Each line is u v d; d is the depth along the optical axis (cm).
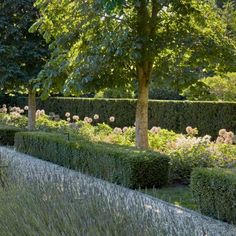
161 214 246
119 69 661
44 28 733
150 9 684
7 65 1014
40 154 776
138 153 566
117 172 561
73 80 634
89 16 647
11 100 1786
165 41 632
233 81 1195
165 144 777
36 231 232
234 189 390
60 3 707
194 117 1205
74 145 670
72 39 685
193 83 693
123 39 591
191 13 652
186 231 214
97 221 228
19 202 276
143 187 545
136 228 215
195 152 616
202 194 427
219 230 303
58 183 306
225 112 1172
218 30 682
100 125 1039
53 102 1619
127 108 1373
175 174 583
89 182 309
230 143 754
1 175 385
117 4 332
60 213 243
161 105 1267
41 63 1055
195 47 646
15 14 1044
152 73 715
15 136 893
